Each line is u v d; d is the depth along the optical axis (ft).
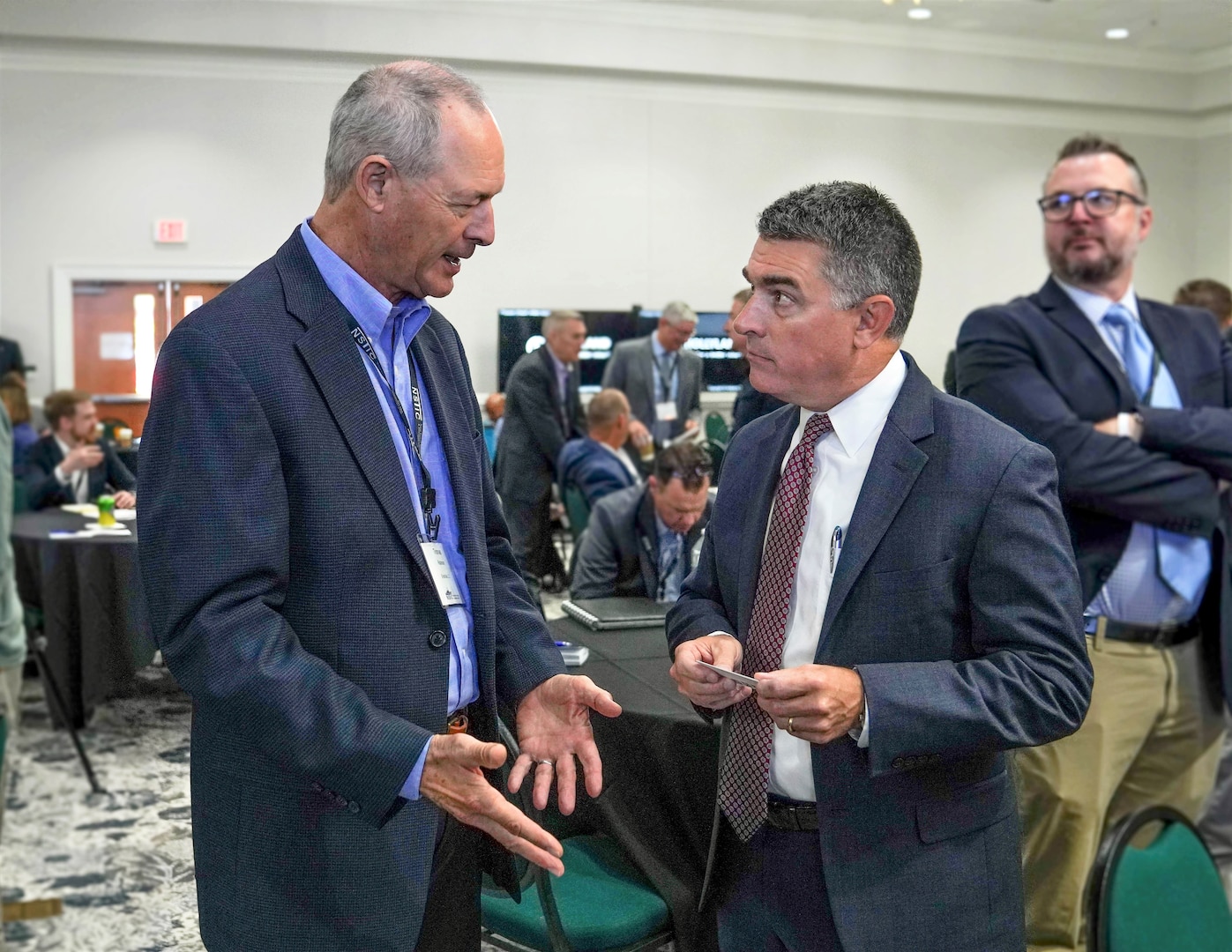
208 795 3.88
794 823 4.09
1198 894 4.42
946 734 3.51
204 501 3.33
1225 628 6.45
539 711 4.18
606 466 8.27
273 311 3.60
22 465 7.52
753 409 5.49
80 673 7.93
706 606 4.46
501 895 5.46
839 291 3.70
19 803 7.43
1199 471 6.12
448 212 3.62
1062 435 6.10
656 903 5.39
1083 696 3.66
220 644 3.28
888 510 3.76
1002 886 4.00
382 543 3.64
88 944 6.36
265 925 3.76
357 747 3.34
